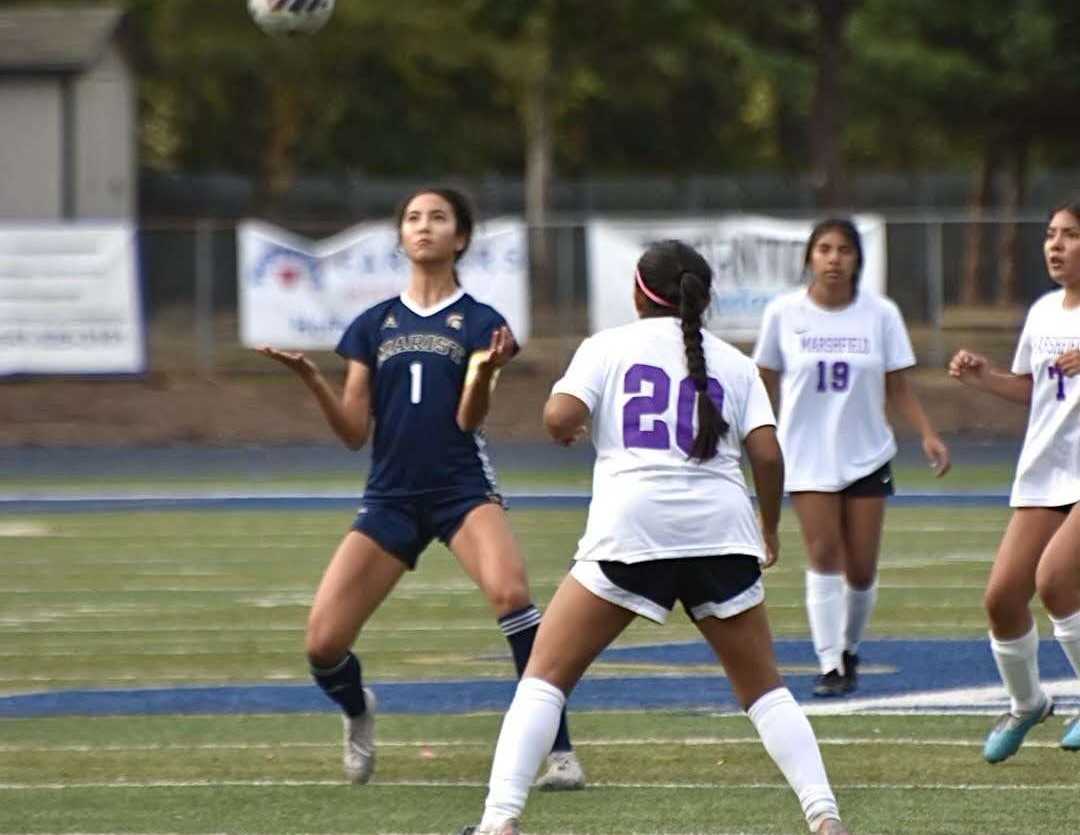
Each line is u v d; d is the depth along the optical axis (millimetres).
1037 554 27375
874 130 173250
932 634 40469
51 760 29703
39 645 40656
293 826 25391
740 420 22516
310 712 33500
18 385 92125
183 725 32438
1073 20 129750
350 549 27156
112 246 92500
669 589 22094
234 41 162000
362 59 180875
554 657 22297
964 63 133625
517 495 65500
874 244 89000
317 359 93062
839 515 34406
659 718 32344
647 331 22594
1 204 117562
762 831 24688
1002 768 28266
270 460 79125
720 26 135125
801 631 41188
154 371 95812
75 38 118000
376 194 172125
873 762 28734
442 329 27109
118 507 65188
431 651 39375
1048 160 183125
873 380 34438
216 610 45000
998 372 28500
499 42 140375
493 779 22125
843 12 114875
